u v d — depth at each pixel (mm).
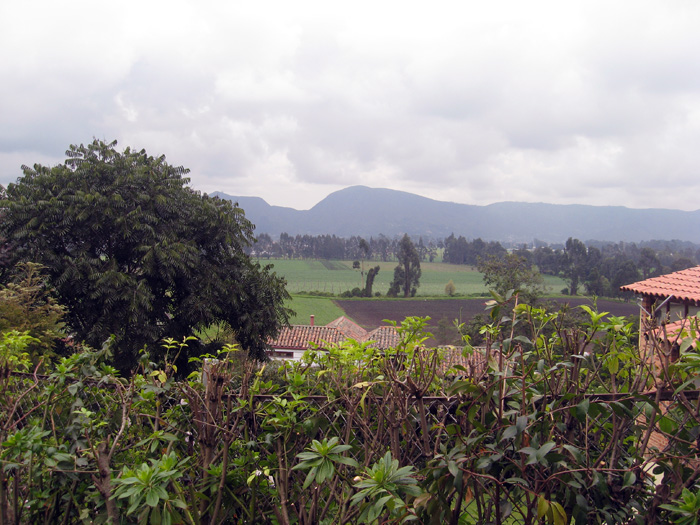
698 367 1959
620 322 2172
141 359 2459
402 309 65250
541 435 2066
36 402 2564
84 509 2221
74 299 16781
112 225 16688
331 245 198250
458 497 1938
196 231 18656
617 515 1985
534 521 2014
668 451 2084
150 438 2178
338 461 1883
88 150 18391
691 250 156125
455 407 2344
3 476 2154
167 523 1857
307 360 2521
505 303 2178
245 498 2367
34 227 15875
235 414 2408
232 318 18500
